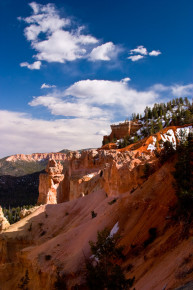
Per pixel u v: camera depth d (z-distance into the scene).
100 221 41.53
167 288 15.91
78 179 81.50
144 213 34.59
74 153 92.19
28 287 41.12
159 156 42.34
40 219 63.81
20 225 62.88
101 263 23.83
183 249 19.92
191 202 24.92
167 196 32.56
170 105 158.50
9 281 47.88
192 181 27.02
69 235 45.53
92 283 22.98
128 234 33.31
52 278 35.66
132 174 45.56
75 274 33.34
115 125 144.25
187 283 14.38
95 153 88.31
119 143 118.50
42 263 40.88
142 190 38.47
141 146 89.06
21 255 48.75
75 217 60.88
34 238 58.44
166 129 99.69
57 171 97.75
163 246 24.05
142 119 155.00
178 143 39.72
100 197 58.81
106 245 23.94
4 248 57.66
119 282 20.81
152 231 29.55
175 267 17.95
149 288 18.58
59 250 42.50
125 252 30.42
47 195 94.38
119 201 43.09
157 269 21.09
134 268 25.72
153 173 40.75
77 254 37.34
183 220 24.27
